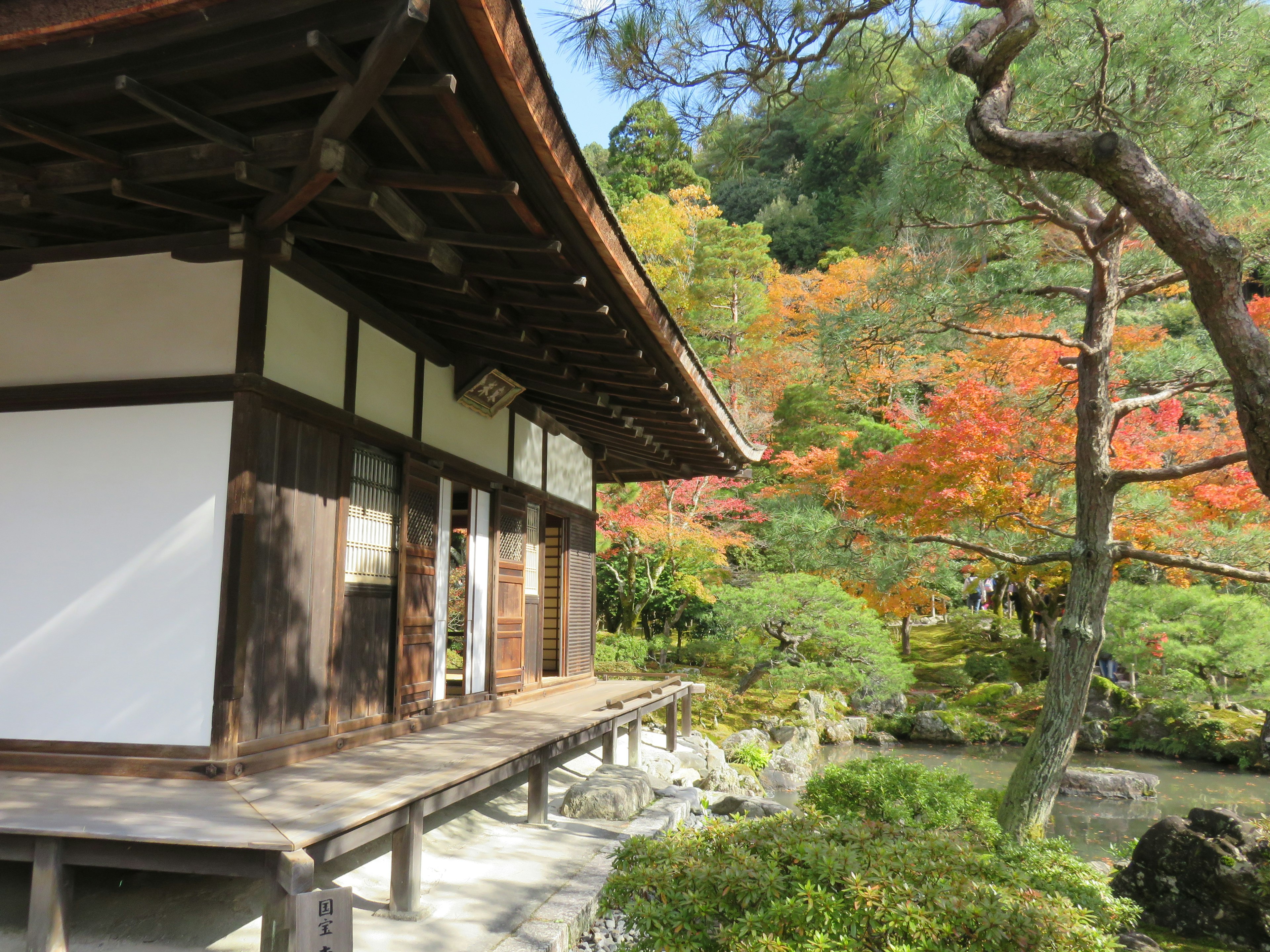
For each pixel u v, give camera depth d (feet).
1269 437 11.82
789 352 79.41
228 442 13.74
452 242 12.65
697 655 60.03
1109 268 28.63
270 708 14.14
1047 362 35.94
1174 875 21.24
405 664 18.95
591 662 33.37
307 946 8.55
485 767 14.39
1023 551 36.86
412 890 12.36
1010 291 28.76
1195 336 34.47
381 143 10.67
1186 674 53.21
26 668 14.10
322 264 15.87
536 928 12.22
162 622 13.61
